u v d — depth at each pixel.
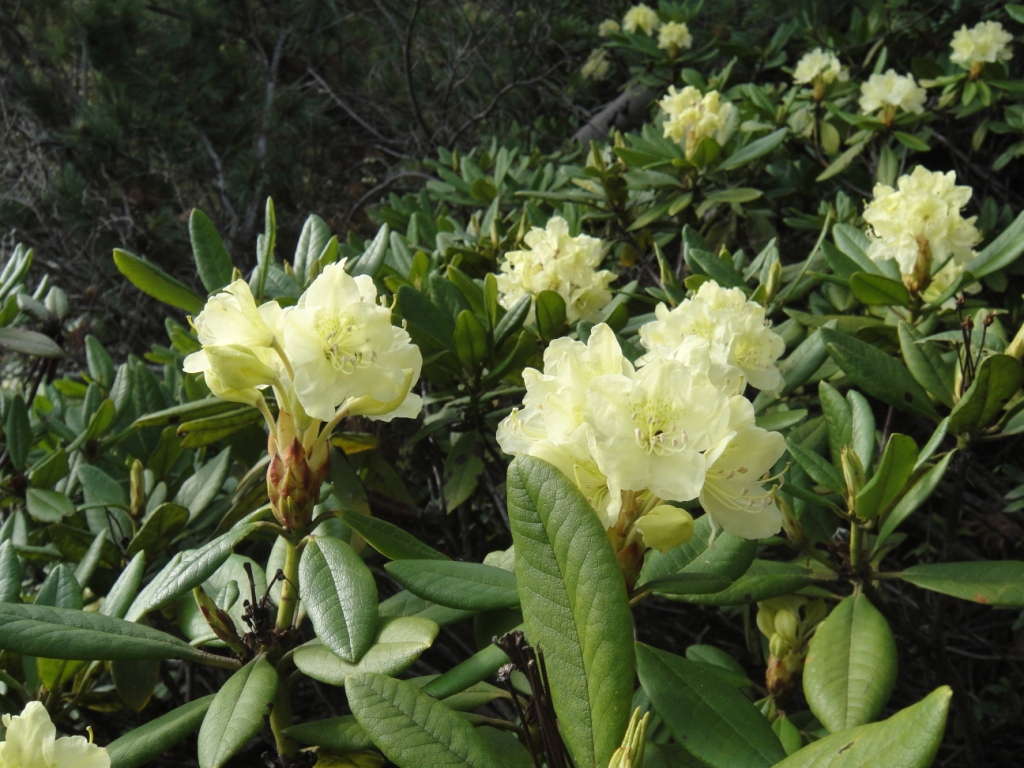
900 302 0.68
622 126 1.54
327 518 0.41
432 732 0.32
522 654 0.31
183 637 0.59
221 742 0.35
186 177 1.90
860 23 1.31
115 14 1.78
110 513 0.63
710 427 0.33
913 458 0.44
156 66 1.88
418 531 0.74
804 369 0.63
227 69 1.99
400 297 0.62
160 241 1.76
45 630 0.37
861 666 0.43
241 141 1.96
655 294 0.74
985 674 0.89
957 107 1.11
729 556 0.43
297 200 2.00
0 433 0.76
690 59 1.42
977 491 0.92
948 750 0.79
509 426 0.37
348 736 0.37
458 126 2.05
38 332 0.77
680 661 0.38
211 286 0.63
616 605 0.31
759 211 1.03
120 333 1.65
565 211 0.93
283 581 0.45
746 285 0.71
